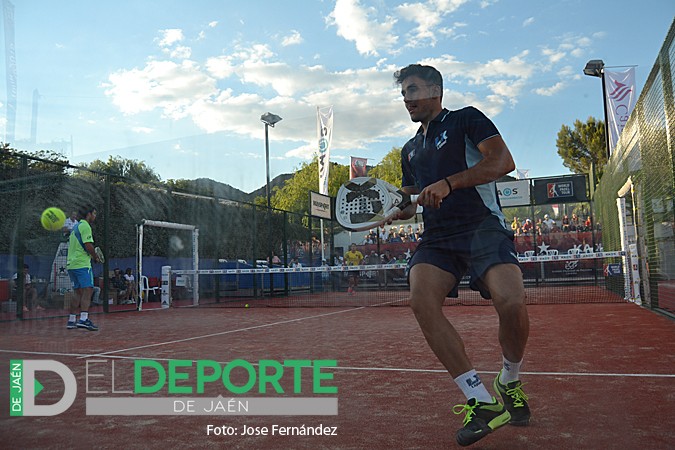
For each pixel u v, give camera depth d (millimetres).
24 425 1806
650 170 5547
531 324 4852
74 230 4355
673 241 4832
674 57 4230
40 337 3607
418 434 1689
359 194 1800
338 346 3617
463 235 1669
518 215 11945
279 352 3338
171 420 1860
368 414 1911
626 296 7824
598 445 1546
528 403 2027
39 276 4035
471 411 1584
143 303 5312
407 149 1789
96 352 3338
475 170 1574
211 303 5203
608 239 9672
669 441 1556
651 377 2443
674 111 4359
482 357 3025
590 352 3207
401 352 3328
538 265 11656
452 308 7031
